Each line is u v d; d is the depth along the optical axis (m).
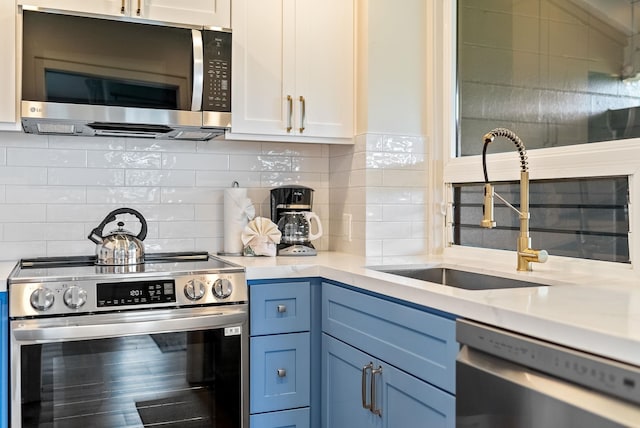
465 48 2.51
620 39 1.78
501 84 2.29
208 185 2.61
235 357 2.02
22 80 1.96
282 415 2.11
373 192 2.48
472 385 1.26
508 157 2.19
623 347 0.94
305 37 2.46
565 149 1.93
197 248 2.58
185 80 2.17
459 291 1.44
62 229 2.37
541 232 2.05
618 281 1.63
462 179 2.45
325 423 2.12
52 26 2.00
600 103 1.84
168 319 1.90
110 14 2.08
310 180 2.79
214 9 2.29
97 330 1.80
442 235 2.58
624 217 1.73
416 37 2.57
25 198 2.32
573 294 1.37
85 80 2.04
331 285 2.07
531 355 1.11
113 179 2.45
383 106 2.50
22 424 1.73
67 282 1.80
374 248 2.48
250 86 2.36
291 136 2.44
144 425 1.89
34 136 2.34
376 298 1.76
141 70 2.11
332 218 2.79
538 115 2.10
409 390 1.58
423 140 2.59
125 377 1.86
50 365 1.76
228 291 2.00
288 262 2.21
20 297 1.73
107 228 2.43
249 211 2.54
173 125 2.17
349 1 2.54
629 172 1.70
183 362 1.95
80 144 2.40
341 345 1.99
